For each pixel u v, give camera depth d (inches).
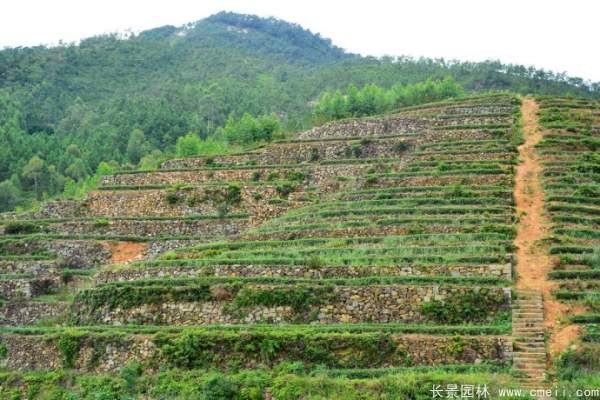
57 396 2304.4
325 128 4603.8
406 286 2361.0
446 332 2187.5
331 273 2532.0
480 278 2404.0
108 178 4254.4
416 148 3868.1
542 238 2726.4
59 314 2970.0
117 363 2362.2
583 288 2367.1
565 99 4443.9
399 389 1891.0
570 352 2020.2
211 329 2354.8
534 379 1943.9
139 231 3713.1
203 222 3666.3
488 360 2060.8
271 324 2405.3
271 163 4308.6
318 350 2172.7
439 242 2731.3
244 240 3078.2
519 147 3671.3
